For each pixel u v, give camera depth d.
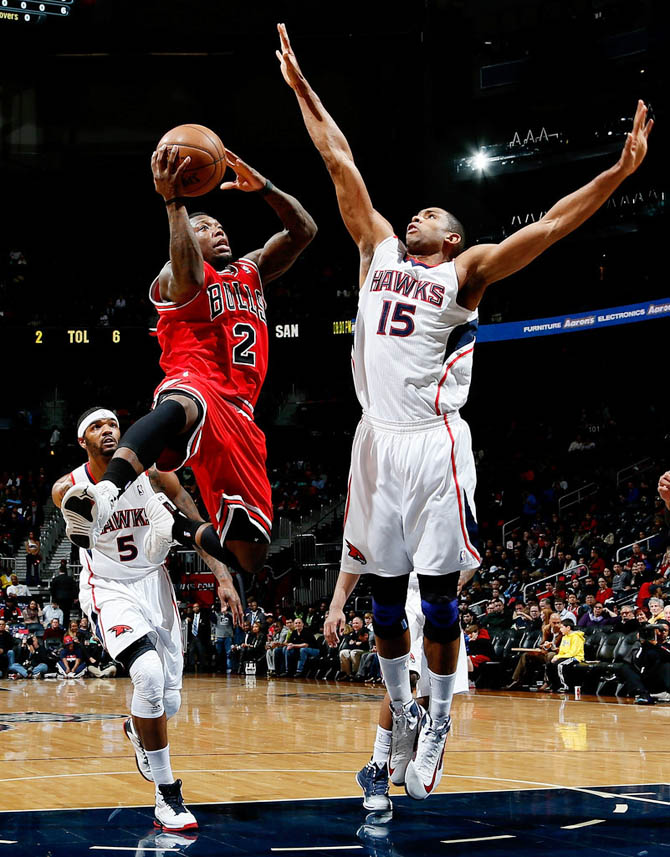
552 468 23.86
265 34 25.86
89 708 12.05
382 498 4.21
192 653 21.25
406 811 5.08
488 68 24.22
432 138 25.94
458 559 4.16
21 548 24.66
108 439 4.92
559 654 13.91
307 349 26.34
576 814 4.97
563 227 4.02
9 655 18.81
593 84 22.86
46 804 5.28
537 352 25.89
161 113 26.27
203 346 4.19
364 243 4.45
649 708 11.56
